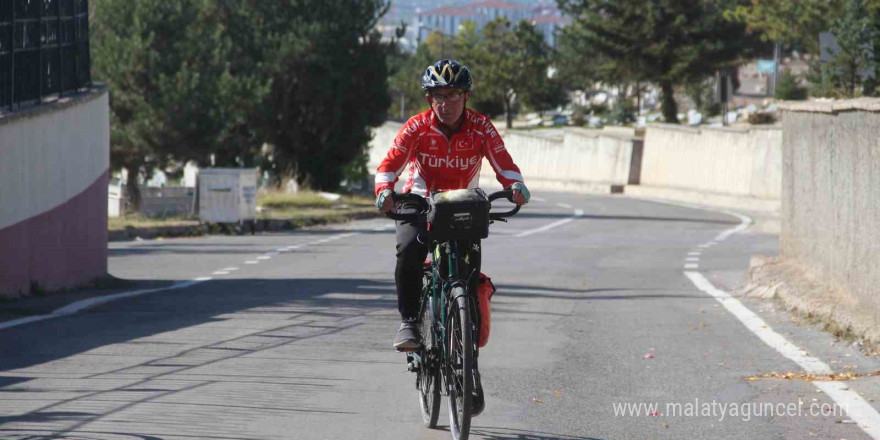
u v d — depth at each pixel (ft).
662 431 20.61
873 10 99.35
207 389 23.62
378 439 19.76
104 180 52.75
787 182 44.45
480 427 20.81
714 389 24.48
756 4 181.16
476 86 305.32
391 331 32.55
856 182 32.53
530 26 313.12
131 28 98.07
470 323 18.47
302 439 19.60
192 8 102.94
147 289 46.50
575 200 158.20
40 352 28.22
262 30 126.93
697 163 165.37
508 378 25.64
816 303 34.99
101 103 52.29
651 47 223.71
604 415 21.91
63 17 48.49
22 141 40.65
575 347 30.32
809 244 40.04
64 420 20.52
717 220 110.83
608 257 65.05
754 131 144.77
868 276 30.89
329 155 133.59
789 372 26.37
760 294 41.78
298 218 97.25
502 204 142.00
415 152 19.80
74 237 47.26
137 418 20.79
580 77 276.21
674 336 32.42
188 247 72.84
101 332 31.91
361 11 130.11
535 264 59.88
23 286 41.14
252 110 123.03
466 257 19.57
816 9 163.22
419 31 337.72
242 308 38.19
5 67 40.57
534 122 319.06
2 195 38.75
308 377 25.17
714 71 235.20
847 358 28.04
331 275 52.95
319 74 128.16
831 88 101.35
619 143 191.83
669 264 60.29
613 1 224.33
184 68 96.27
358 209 112.47
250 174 87.71
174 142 96.27
